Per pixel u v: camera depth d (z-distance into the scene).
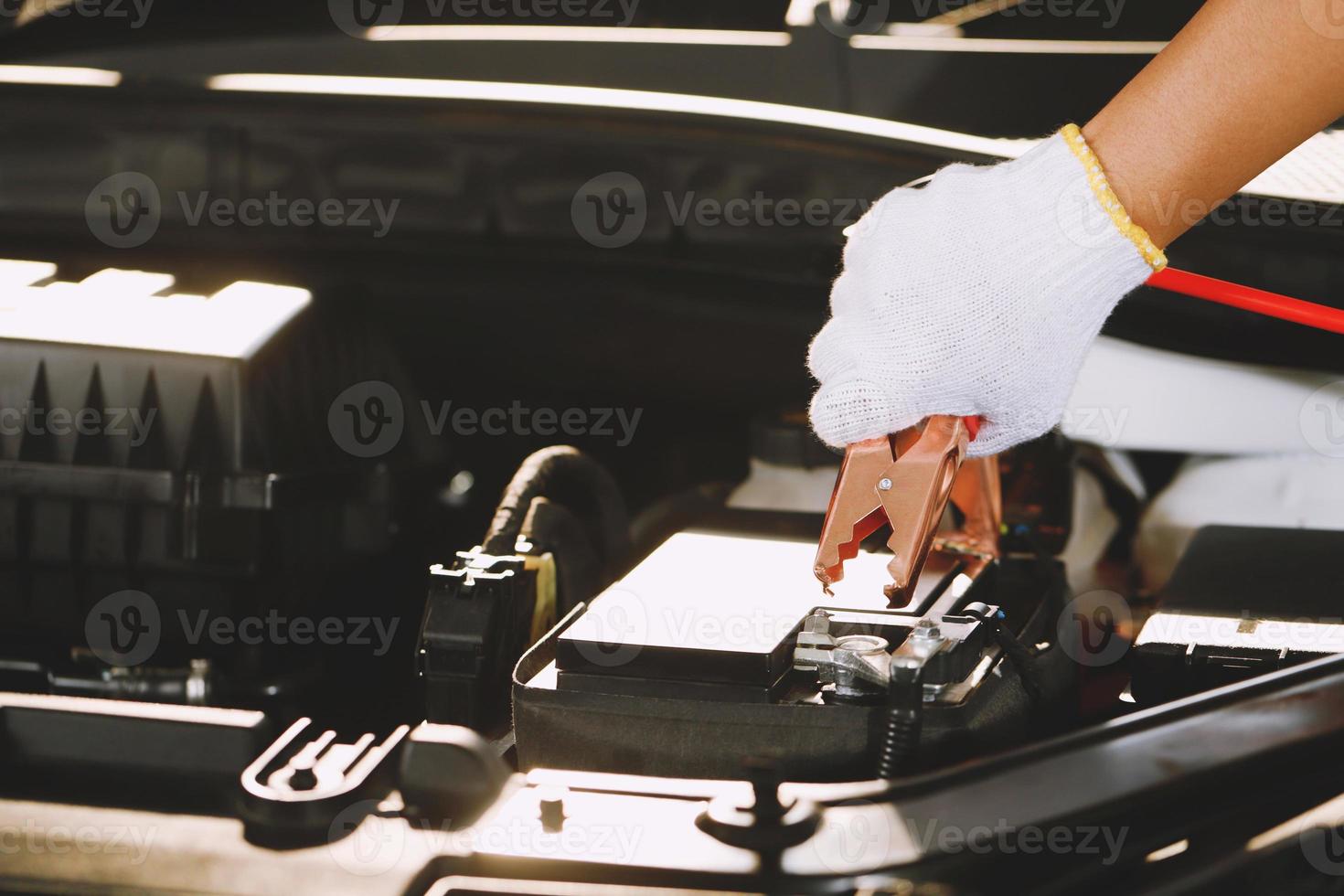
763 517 1.43
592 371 1.82
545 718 0.91
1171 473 1.43
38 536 1.25
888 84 1.68
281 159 1.69
